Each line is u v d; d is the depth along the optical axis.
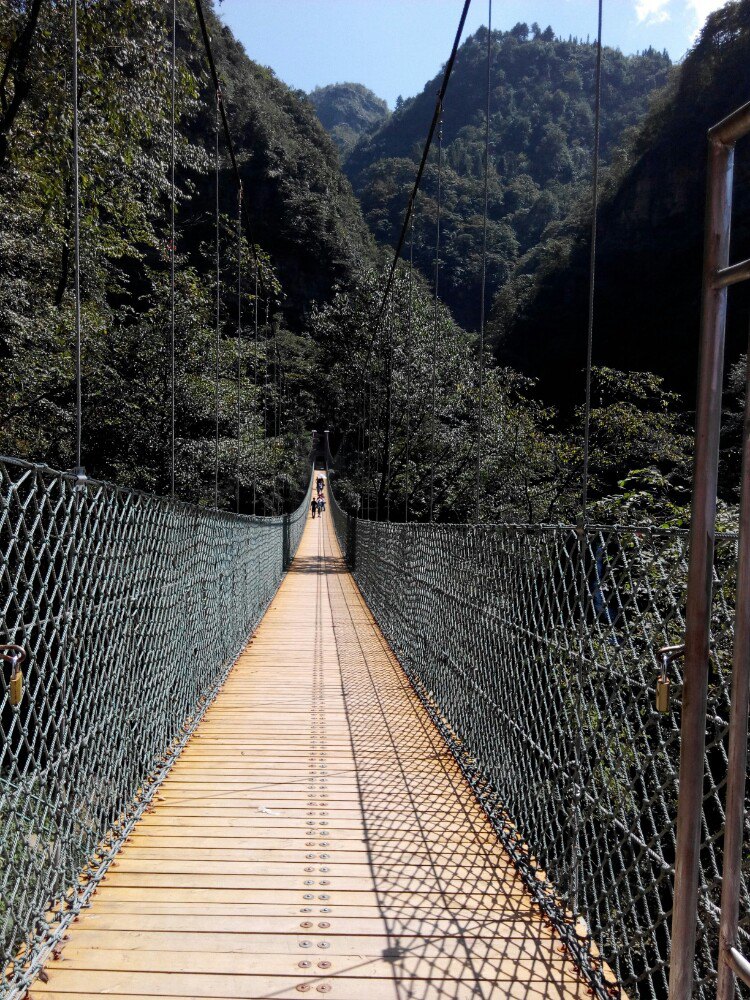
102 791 1.79
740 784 0.69
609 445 9.41
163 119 7.65
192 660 3.08
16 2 6.50
